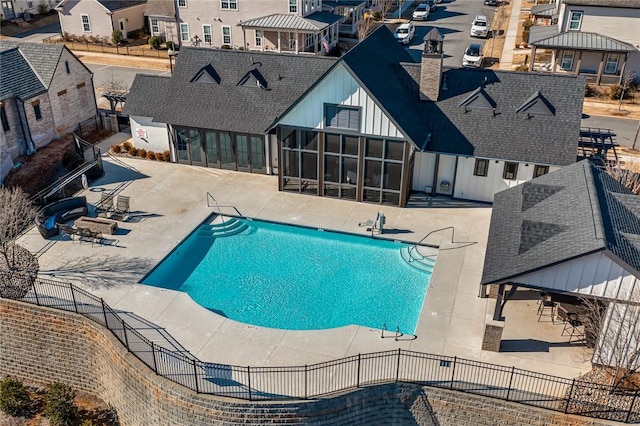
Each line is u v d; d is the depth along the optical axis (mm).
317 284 25344
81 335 22516
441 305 23359
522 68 49438
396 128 28266
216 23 58438
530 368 20047
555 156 28531
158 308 23234
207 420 19078
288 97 32875
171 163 35625
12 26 69625
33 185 34469
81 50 60781
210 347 21188
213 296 24594
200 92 34156
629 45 45344
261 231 29156
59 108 39312
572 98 29594
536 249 20250
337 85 28125
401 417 19891
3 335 23781
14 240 26625
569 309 21938
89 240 27828
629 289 18641
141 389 20219
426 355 20641
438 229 28641
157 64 56250
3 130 35125
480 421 19094
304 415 18812
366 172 30234
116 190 32438
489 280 20141
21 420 22125
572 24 47281
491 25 65312
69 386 23750
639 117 41906
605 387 18219
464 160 30203
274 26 54750
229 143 33906
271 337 21672
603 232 19047
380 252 27453
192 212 30312
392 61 32406
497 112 29984
